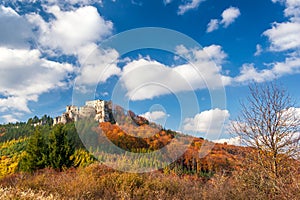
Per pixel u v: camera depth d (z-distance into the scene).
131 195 6.58
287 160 7.04
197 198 6.57
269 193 6.48
